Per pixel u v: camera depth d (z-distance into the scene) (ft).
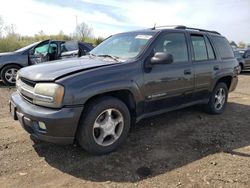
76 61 14.55
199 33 18.67
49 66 13.55
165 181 11.32
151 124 17.71
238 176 11.82
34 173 11.59
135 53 14.87
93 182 11.10
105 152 13.26
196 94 18.01
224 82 21.22
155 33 15.87
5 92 27.17
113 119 13.48
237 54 55.31
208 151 14.21
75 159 12.80
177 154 13.74
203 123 18.49
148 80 14.48
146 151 13.91
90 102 12.59
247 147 14.90
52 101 11.73
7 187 10.58
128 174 11.75
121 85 13.21
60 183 10.98
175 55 16.39
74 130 12.07
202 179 11.53
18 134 15.40
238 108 23.09
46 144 14.16
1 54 31.22
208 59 18.85
